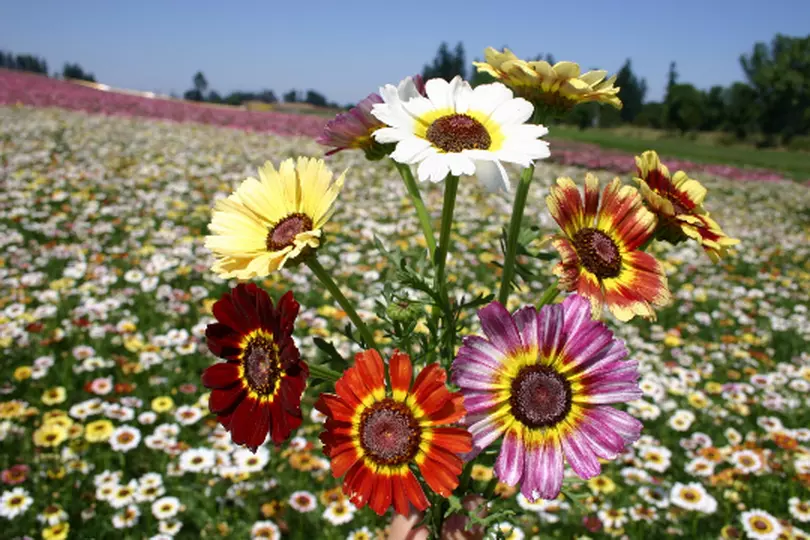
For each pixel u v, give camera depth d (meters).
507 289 1.19
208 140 12.67
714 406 3.76
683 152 29.30
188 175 8.62
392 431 0.97
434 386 0.97
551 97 1.16
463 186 9.10
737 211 11.47
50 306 4.10
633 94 78.00
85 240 5.63
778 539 2.63
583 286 0.99
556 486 0.95
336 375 1.14
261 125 18.28
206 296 4.67
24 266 4.88
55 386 3.42
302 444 2.98
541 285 5.47
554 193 1.04
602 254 1.02
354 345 3.92
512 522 1.12
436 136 1.03
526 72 1.12
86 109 17.80
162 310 4.36
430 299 1.17
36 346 3.72
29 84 22.36
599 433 0.97
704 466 3.12
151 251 5.37
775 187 16.81
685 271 6.71
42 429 2.88
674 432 3.61
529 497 0.95
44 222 6.06
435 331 1.18
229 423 1.01
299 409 0.90
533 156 0.99
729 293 6.13
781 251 8.35
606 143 30.22
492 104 1.09
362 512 2.70
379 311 1.20
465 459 0.99
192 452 2.84
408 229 6.65
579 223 1.06
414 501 0.97
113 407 3.14
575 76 1.11
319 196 1.07
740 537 2.68
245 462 2.76
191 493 2.74
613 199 1.07
